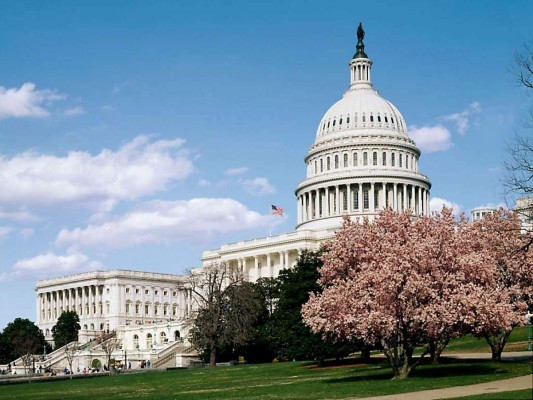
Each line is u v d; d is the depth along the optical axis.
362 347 97.06
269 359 136.25
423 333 69.06
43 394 79.25
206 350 137.75
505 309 68.00
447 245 70.75
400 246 70.44
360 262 75.69
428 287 67.44
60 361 190.38
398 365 69.44
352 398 53.72
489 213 85.12
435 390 55.62
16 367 186.12
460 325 69.81
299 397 56.34
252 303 133.50
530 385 53.84
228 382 81.69
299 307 109.00
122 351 178.75
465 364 74.38
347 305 69.62
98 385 92.56
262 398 56.78
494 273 73.94
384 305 67.44
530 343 96.62
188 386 79.38
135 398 64.56
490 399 45.25
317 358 100.38
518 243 80.81
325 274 77.81
